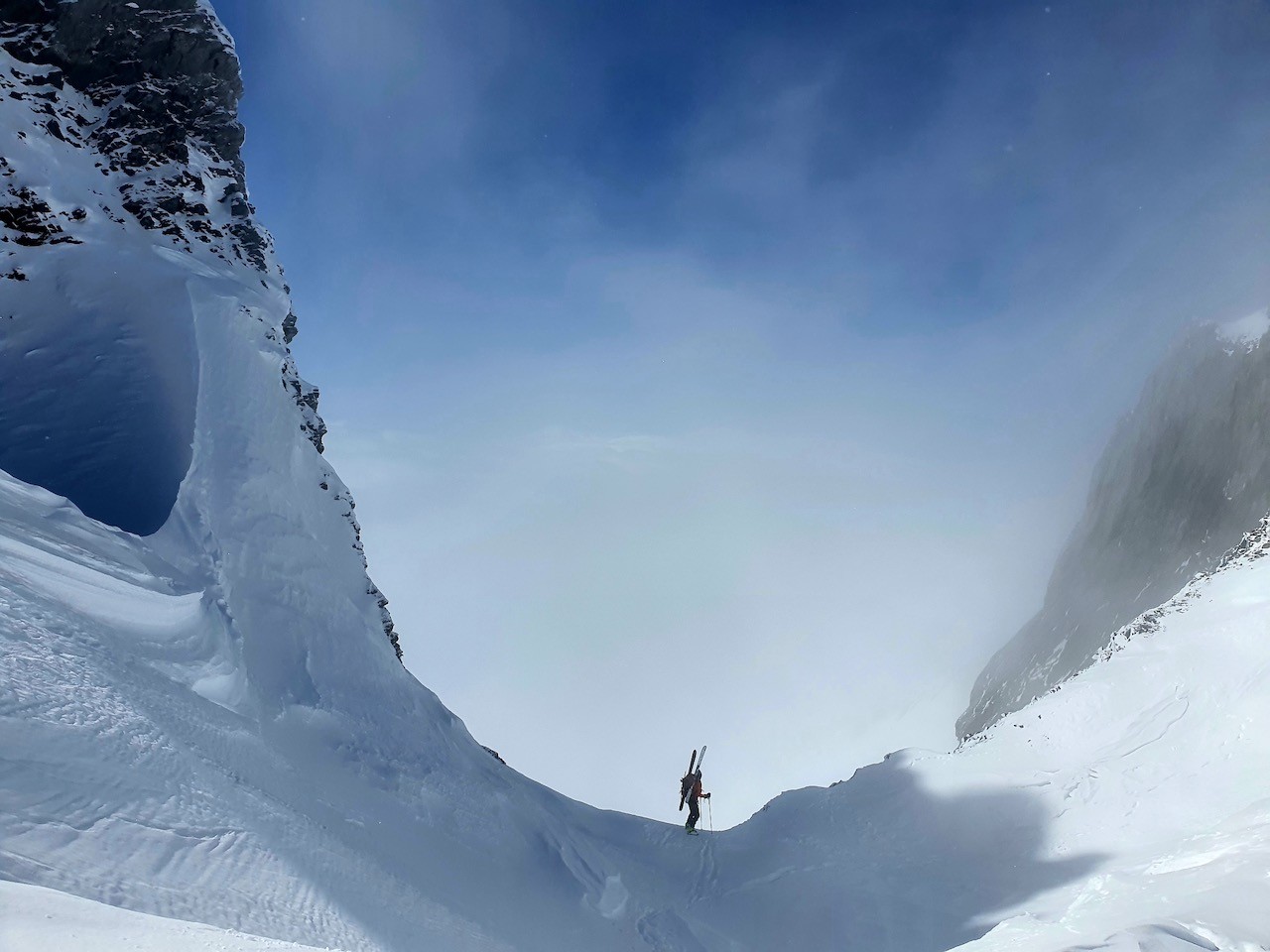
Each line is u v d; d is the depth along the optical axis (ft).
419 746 61.98
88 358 69.05
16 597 35.58
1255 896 17.95
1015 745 67.36
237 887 26.32
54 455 61.46
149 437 65.10
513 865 55.42
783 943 56.39
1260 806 31.09
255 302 86.12
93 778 26.37
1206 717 58.59
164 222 85.81
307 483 75.25
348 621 67.72
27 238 75.66
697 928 59.41
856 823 68.23
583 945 49.42
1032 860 55.31
